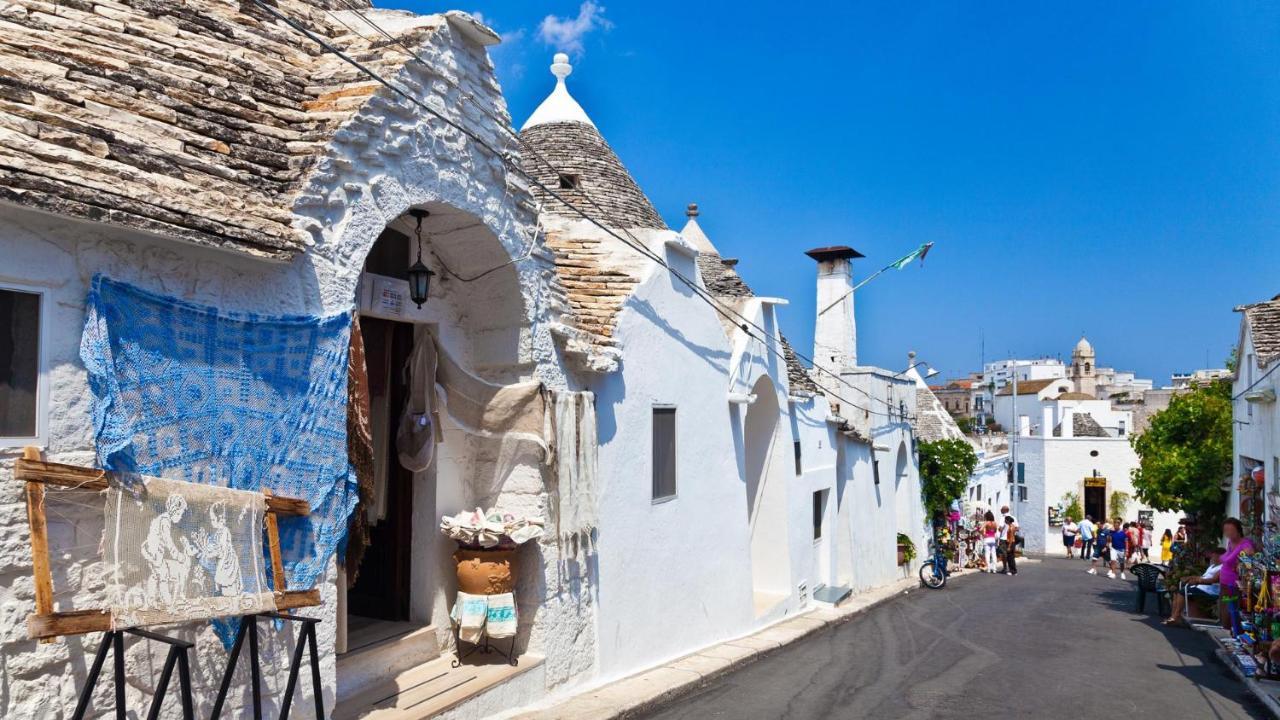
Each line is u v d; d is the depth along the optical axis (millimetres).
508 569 7773
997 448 51031
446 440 7996
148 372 4676
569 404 8320
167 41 5777
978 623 14445
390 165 6355
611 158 13516
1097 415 51250
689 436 11367
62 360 4379
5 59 4754
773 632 12992
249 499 4957
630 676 9461
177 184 4914
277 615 4898
